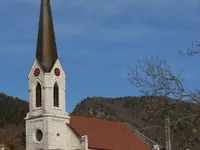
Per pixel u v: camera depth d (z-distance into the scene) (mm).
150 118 32125
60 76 95188
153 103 31766
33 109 94125
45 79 93062
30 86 95312
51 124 91500
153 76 31812
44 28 97000
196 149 31703
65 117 94000
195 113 31062
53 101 93188
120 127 103000
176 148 31625
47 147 90062
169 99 31547
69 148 92625
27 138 93750
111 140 97062
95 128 97688
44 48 95500
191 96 31453
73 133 93000
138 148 99438
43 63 94375
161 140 32812
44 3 98812
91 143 92375
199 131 30891
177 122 30969
